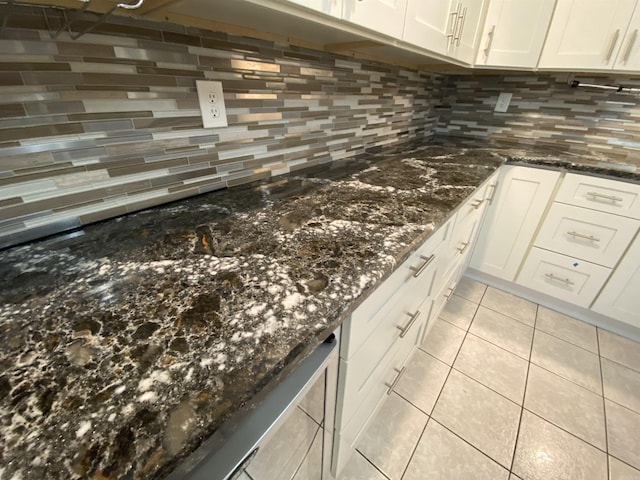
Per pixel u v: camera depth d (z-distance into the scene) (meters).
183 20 0.68
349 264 0.57
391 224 0.73
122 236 0.66
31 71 0.53
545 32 1.38
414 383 1.30
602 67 1.33
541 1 1.33
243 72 0.84
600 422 1.14
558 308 1.72
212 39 0.75
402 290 0.79
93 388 0.33
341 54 1.14
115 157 0.68
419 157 1.46
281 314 0.44
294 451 0.59
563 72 1.58
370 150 1.57
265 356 0.37
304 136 1.14
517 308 1.75
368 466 1.02
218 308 0.45
